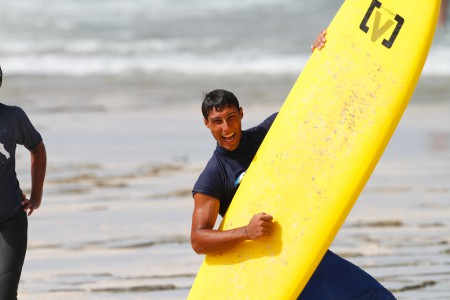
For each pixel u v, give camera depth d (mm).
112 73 74000
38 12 102375
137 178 37125
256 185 16266
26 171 38688
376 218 30578
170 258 26141
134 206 32500
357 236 28297
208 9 105125
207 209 16203
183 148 43312
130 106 57031
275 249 15914
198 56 82000
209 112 15836
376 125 15883
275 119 16688
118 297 22672
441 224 29672
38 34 91750
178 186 35656
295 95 16625
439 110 55438
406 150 42875
